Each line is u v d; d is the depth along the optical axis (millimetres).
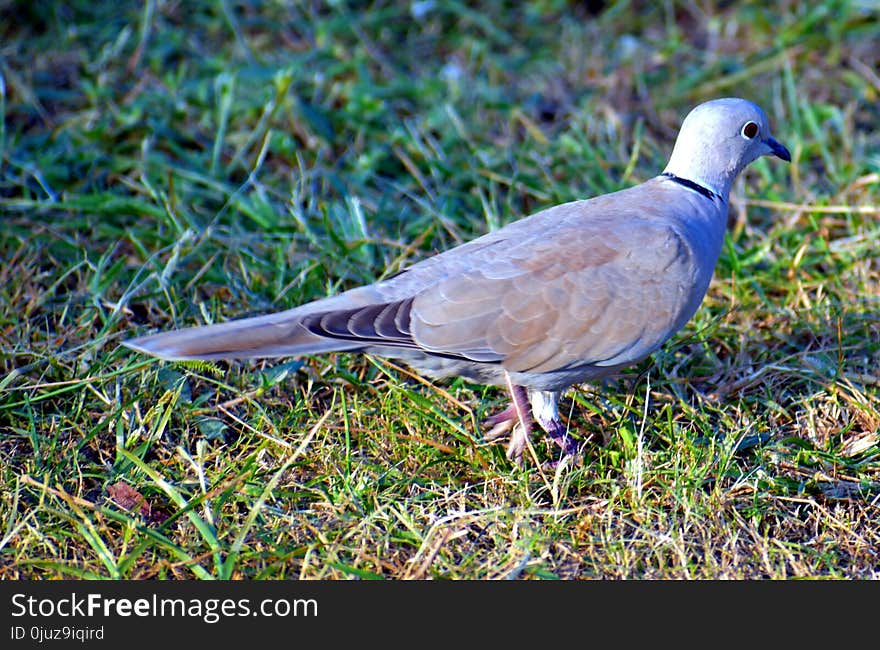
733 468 9602
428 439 9859
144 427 10062
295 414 10195
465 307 9289
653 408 10562
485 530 9102
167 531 9062
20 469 9648
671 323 9625
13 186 13477
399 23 17547
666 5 17906
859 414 10328
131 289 11523
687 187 10211
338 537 8898
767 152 10617
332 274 12133
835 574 8641
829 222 12969
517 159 14164
